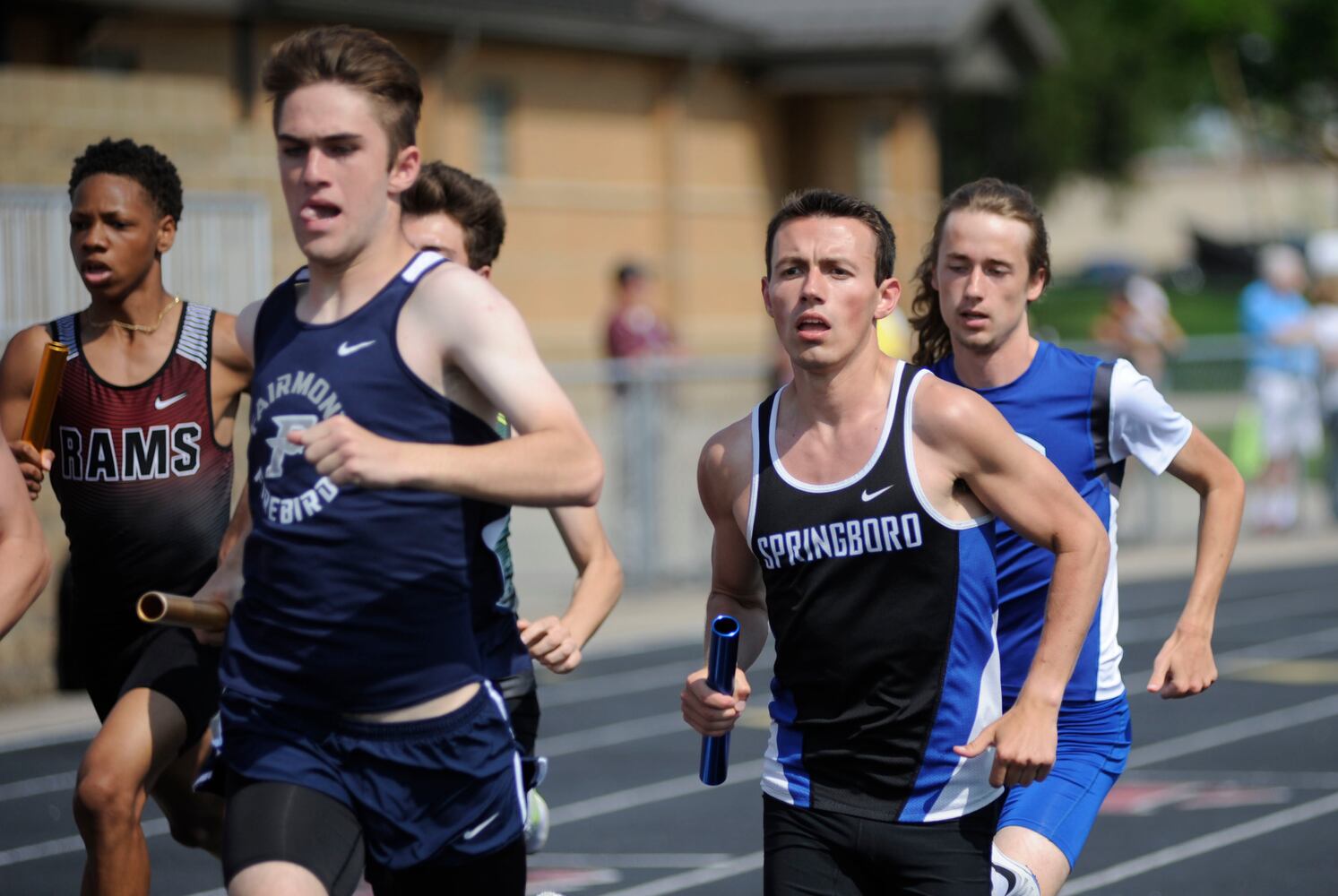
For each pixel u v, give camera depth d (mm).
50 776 26781
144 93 34781
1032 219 14875
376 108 10742
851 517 11852
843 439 11953
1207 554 14875
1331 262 56000
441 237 15445
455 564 11055
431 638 11109
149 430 15094
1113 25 147625
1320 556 52406
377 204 10852
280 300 11352
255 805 11078
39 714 31234
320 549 10914
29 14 58250
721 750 12617
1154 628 39812
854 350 11828
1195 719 30750
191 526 15250
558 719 30922
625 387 43469
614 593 14977
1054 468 11961
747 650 13227
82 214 14961
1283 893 20188
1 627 12219
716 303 98312
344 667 11039
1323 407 55969
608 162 92062
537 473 10344
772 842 12383
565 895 20375
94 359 15117
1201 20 138250
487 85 85688
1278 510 55844
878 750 12047
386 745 11180
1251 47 141750
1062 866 13836
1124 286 62781
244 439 31672
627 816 24203
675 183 95188
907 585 11883
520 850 11883
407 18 78750
